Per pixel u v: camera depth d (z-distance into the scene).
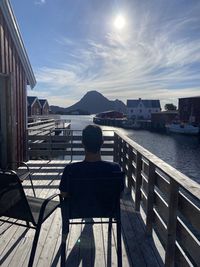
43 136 7.96
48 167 6.98
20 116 7.20
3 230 3.30
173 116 62.16
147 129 67.00
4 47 5.86
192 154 32.28
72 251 2.89
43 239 3.11
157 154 32.44
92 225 3.52
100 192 2.28
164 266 2.59
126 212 3.99
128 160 4.82
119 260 2.41
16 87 6.81
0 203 2.37
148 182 3.18
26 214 2.33
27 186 5.23
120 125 76.62
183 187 2.00
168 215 2.46
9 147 6.39
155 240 3.16
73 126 58.12
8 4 5.59
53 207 2.62
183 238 2.24
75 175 2.24
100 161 2.29
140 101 84.75
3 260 2.68
